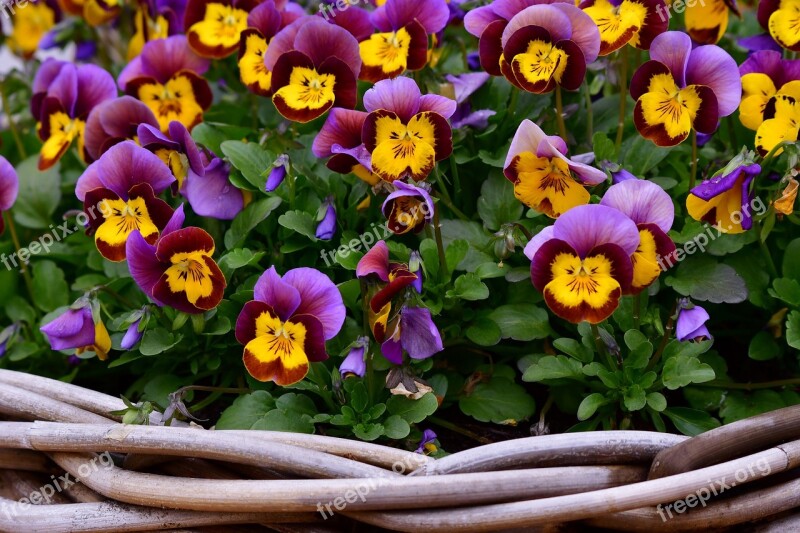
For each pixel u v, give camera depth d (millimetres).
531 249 786
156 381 854
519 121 886
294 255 877
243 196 874
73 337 839
